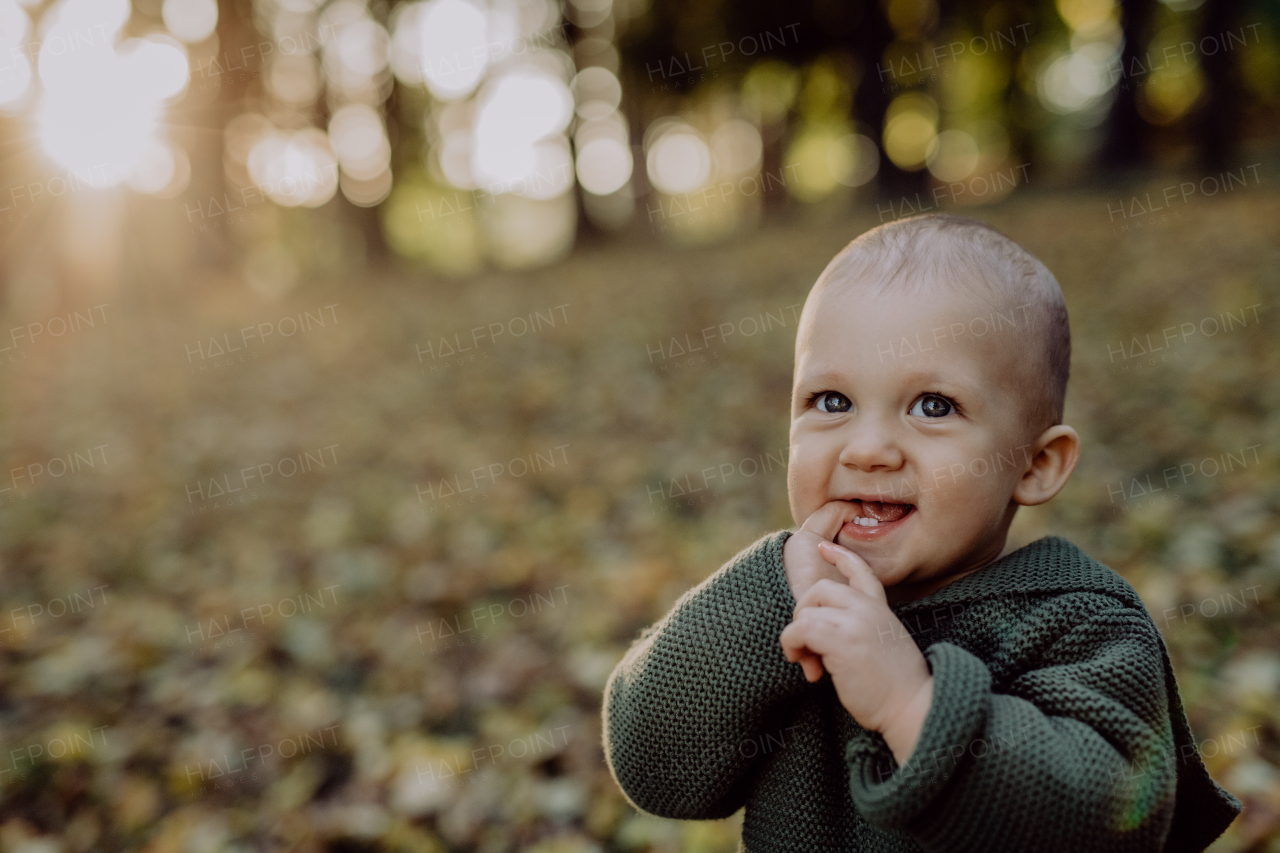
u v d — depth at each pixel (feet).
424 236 79.61
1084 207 42.63
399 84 64.44
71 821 9.22
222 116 57.98
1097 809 3.09
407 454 21.71
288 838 8.75
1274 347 20.10
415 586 14.25
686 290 36.91
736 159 100.12
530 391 25.80
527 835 8.68
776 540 4.01
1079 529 13.41
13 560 16.44
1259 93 74.49
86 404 28.04
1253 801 7.75
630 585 13.41
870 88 58.80
